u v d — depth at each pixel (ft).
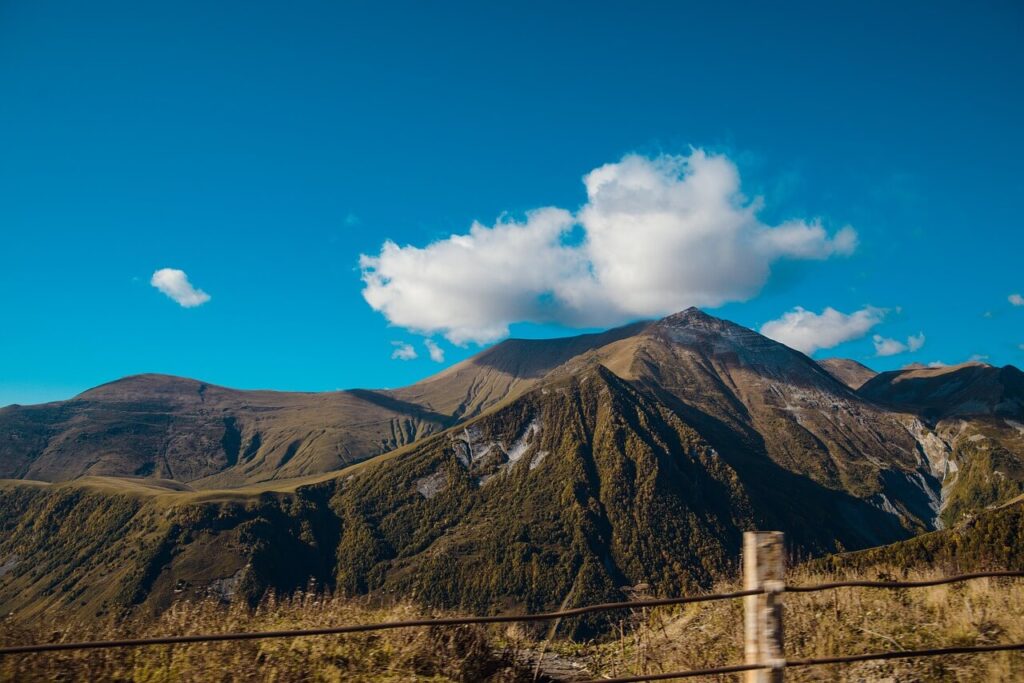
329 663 29.01
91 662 27.20
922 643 31.14
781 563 20.10
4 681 25.95
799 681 28.12
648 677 19.70
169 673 27.20
